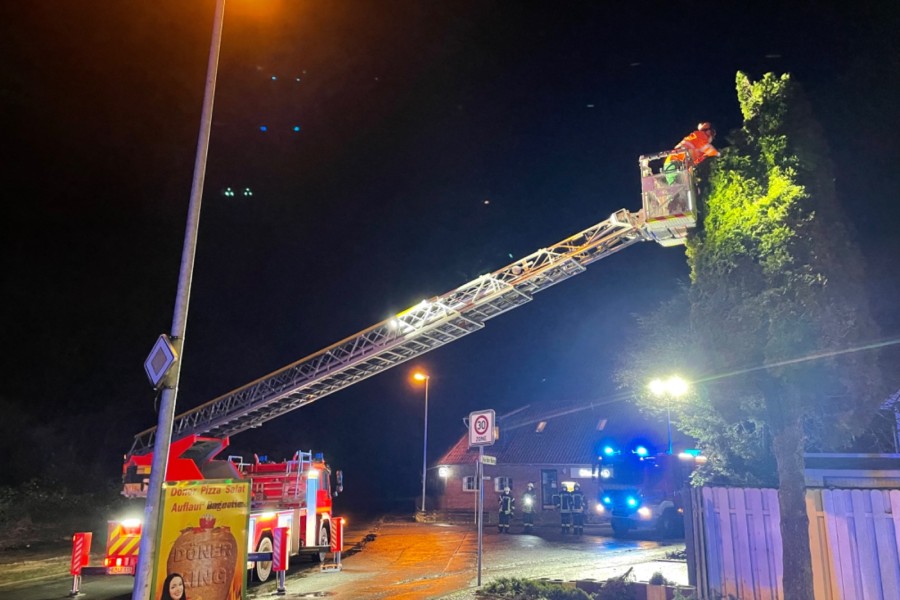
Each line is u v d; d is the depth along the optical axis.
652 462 21.56
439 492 37.19
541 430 36.62
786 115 6.64
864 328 6.11
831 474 9.57
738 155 6.79
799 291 6.03
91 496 24.89
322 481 15.83
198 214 9.21
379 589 11.17
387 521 29.12
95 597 11.16
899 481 9.17
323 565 13.95
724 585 8.48
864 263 6.37
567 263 13.45
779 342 5.98
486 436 10.95
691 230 10.02
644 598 8.98
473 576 12.44
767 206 6.40
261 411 16.31
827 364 5.95
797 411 6.39
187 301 8.80
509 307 14.50
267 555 10.97
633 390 10.16
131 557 10.93
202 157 9.45
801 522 6.41
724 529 8.52
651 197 10.31
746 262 6.36
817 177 6.43
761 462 9.88
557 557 15.47
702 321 6.73
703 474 10.74
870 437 10.09
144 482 11.78
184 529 7.62
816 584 7.03
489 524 27.34
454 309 14.28
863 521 6.80
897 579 6.50
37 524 21.48
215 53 9.92
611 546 18.12
